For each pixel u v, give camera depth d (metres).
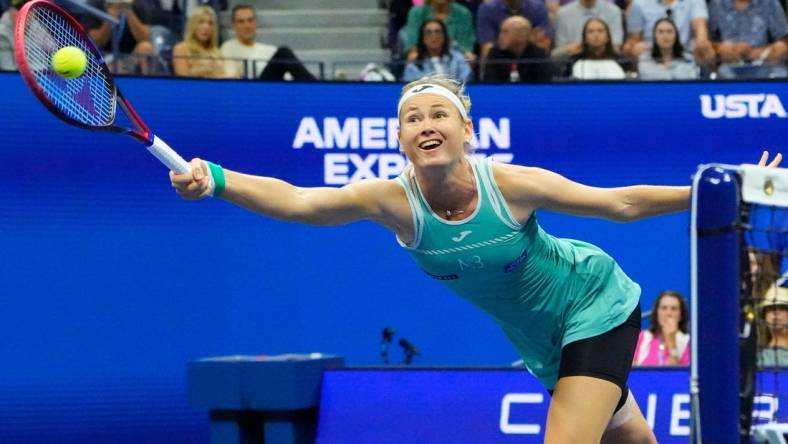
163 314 15.88
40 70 7.51
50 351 15.40
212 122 16.05
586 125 16.61
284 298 16.38
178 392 15.91
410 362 16.42
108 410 15.59
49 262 15.43
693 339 6.37
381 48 19.86
